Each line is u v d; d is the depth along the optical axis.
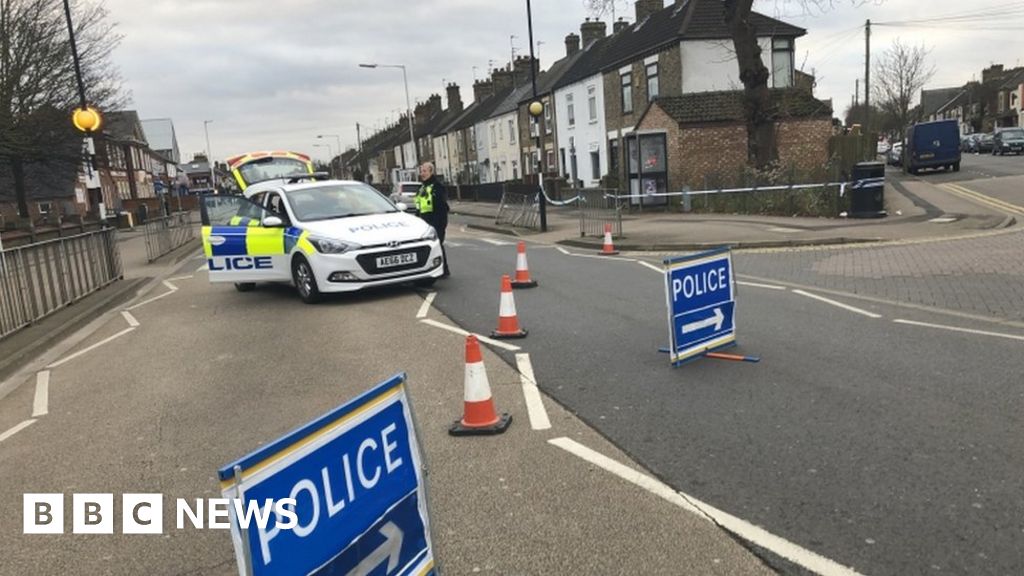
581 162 37.34
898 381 5.51
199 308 10.89
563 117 39.38
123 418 5.80
